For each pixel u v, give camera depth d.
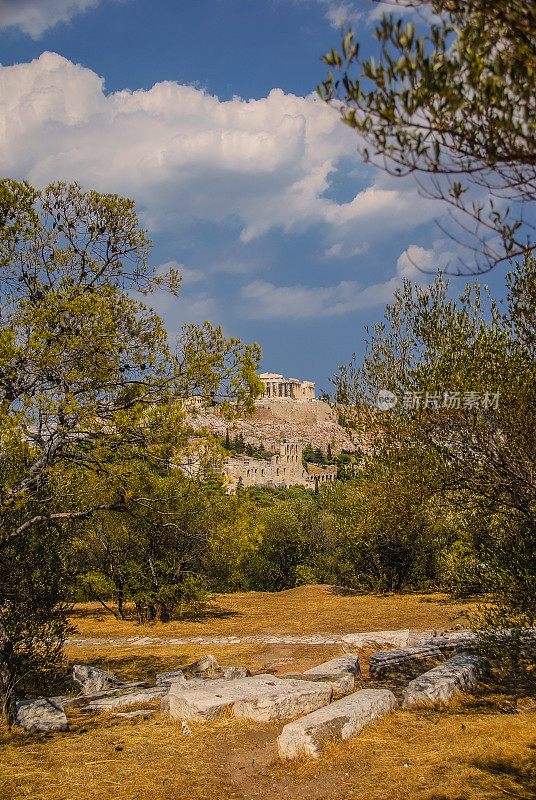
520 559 9.52
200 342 12.56
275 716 9.85
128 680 14.35
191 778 7.58
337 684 11.52
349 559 30.09
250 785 7.40
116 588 23.38
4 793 7.14
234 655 16.83
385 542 26.88
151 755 8.41
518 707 9.62
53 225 13.09
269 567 42.66
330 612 23.59
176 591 23.14
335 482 30.14
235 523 12.92
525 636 10.14
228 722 9.78
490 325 10.59
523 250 4.12
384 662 13.49
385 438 11.56
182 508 21.55
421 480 10.02
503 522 10.17
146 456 11.55
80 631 21.94
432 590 25.78
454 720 9.16
